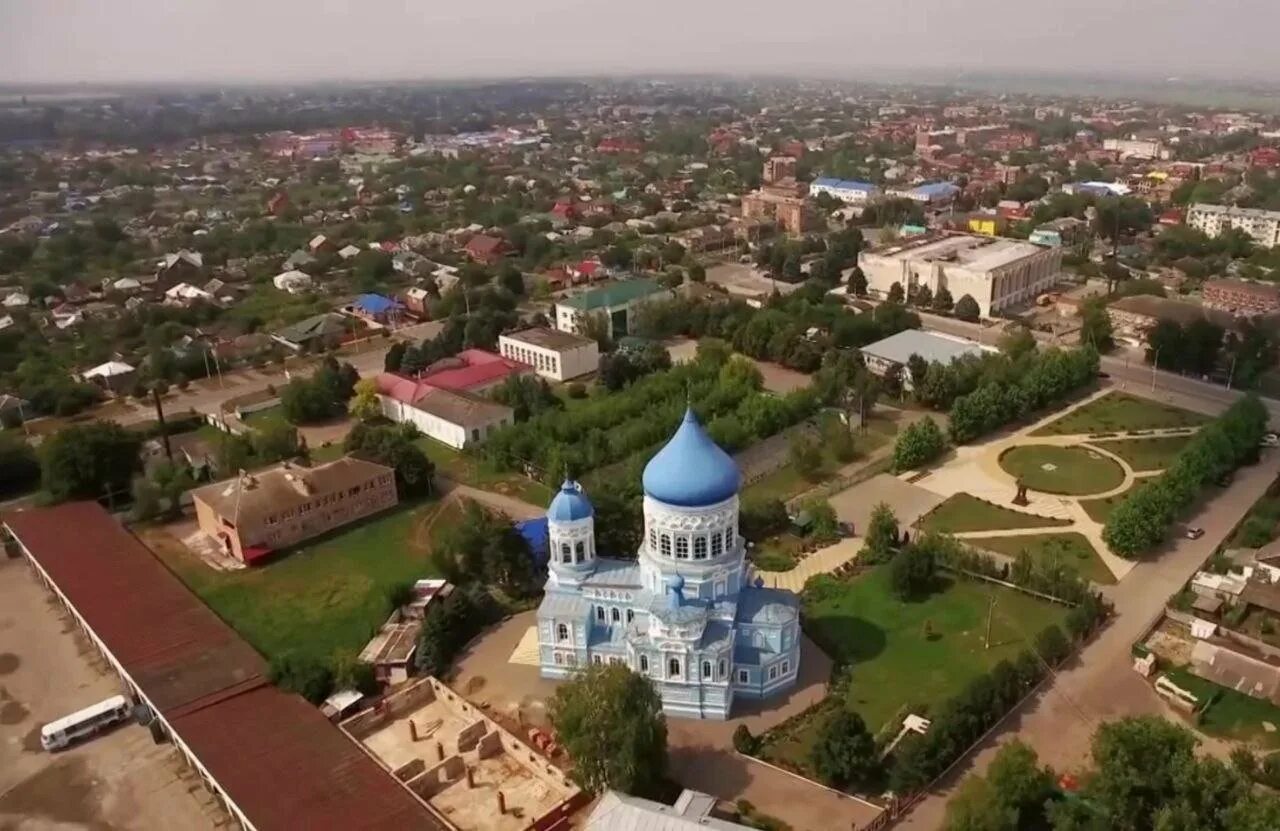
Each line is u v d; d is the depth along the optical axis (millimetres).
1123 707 117000
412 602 142625
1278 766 101500
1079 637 129250
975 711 111562
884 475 184125
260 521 160250
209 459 193750
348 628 139625
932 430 186875
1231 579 140125
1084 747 109688
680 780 106750
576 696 104062
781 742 112562
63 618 146125
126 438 185375
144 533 171375
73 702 125312
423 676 127625
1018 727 113750
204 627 136125
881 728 113875
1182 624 133000
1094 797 95188
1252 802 89062
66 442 179250
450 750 113438
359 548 163750
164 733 118000
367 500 174625
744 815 101188
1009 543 156625
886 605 140375
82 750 116188
